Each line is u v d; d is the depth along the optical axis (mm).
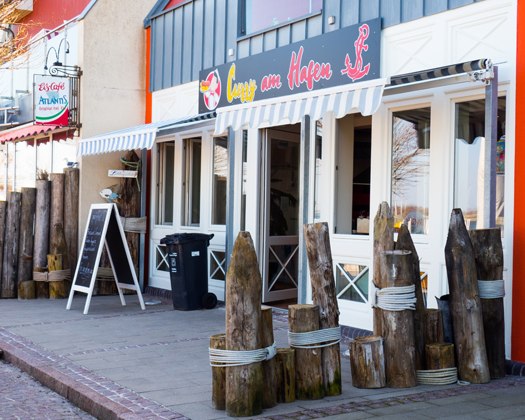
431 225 7672
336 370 5883
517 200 6688
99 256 10383
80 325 9391
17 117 15711
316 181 9305
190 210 12117
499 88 6934
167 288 12414
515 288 6684
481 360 6254
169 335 8648
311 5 9375
